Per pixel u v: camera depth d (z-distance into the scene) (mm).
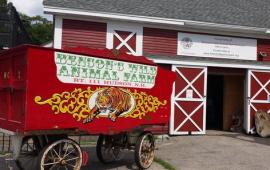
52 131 6988
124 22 14672
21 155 7680
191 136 14797
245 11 18328
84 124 7488
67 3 13828
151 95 9102
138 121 8773
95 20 14297
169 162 9992
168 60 14727
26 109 6535
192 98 15102
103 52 9039
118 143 9312
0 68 7684
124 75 8375
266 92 16328
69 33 14023
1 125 7531
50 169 7113
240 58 16359
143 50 14914
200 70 15227
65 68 7129
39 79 6715
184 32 15516
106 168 9141
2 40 16688
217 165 9727
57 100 7000
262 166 9719
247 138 14750
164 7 16062
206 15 16312
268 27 16562
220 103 18078
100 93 7816
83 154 7535
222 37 16062
